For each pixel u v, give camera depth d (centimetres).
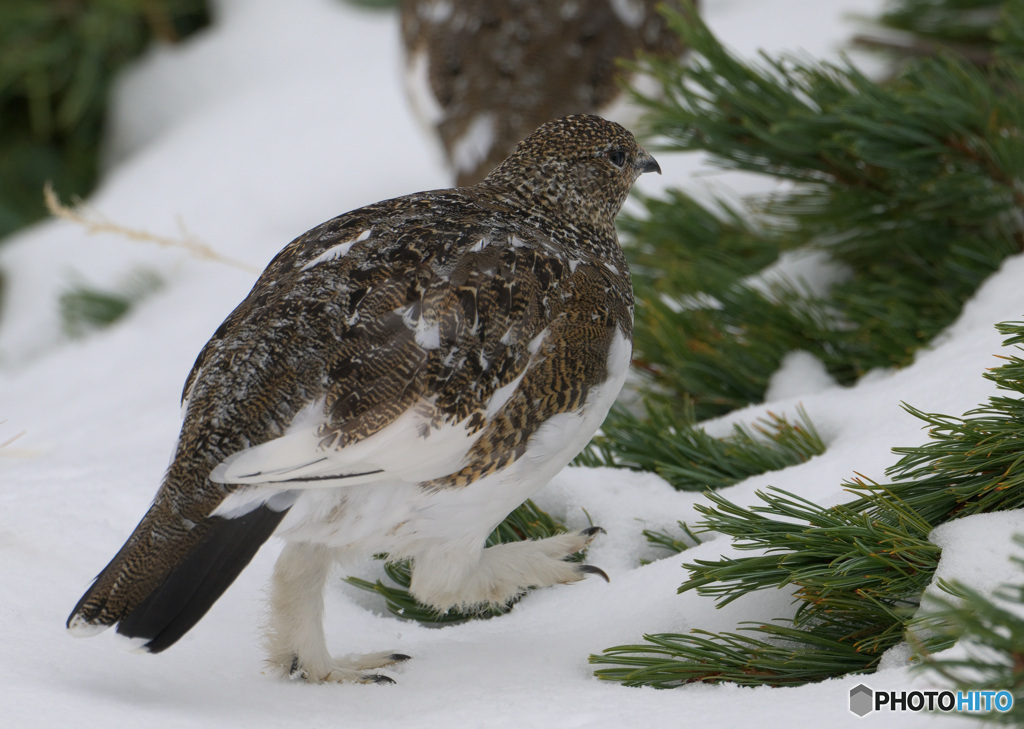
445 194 496
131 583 381
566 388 435
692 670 412
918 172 654
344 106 1230
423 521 427
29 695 372
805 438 564
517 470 431
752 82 688
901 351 637
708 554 481
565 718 377
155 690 405
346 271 428
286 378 404
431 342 412
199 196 1164
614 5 922
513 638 467
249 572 515
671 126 690
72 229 1172
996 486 421
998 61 783
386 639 482
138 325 999
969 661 313
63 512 531
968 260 667
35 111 1227
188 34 1340
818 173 711
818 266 745
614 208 547
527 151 528
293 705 408
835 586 407
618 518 544
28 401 901
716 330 699
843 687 370
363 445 397
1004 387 445
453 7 934
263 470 386
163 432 743
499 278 433
